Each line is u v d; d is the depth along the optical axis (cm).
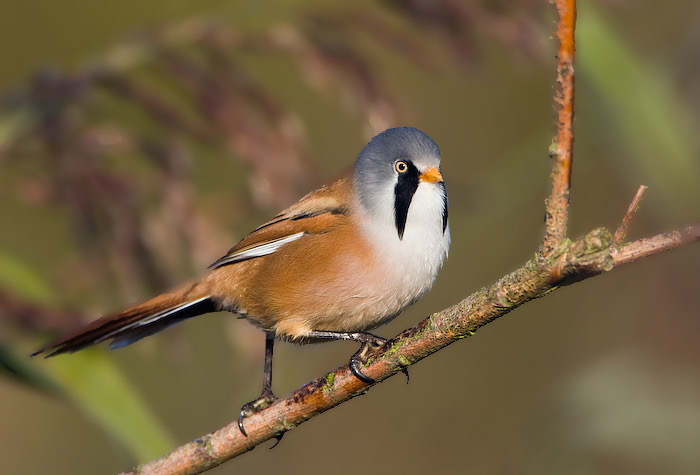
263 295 844
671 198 787
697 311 1132
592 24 785
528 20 890
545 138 1133
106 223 873
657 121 785
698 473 1007
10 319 762
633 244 513
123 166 902
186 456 687
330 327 855
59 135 879
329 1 920
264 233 853
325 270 829
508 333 1375
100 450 1430
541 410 1162
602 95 793
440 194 845
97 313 791
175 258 881
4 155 877
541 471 1085
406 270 826
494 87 1498
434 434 1340
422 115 1491
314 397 660
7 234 1273
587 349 1310
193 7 1402
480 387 1353
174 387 1409
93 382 708
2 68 1425
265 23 908
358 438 1344
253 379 1219
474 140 1491
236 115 891
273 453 1320
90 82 888
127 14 1431
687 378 1078
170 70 895
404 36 920
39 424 1445
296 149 901
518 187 1143
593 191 1337
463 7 892
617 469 1038
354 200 846
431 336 607
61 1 1448
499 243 1397
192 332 1423
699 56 973
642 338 1157
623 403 1066
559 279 532
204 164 1274
